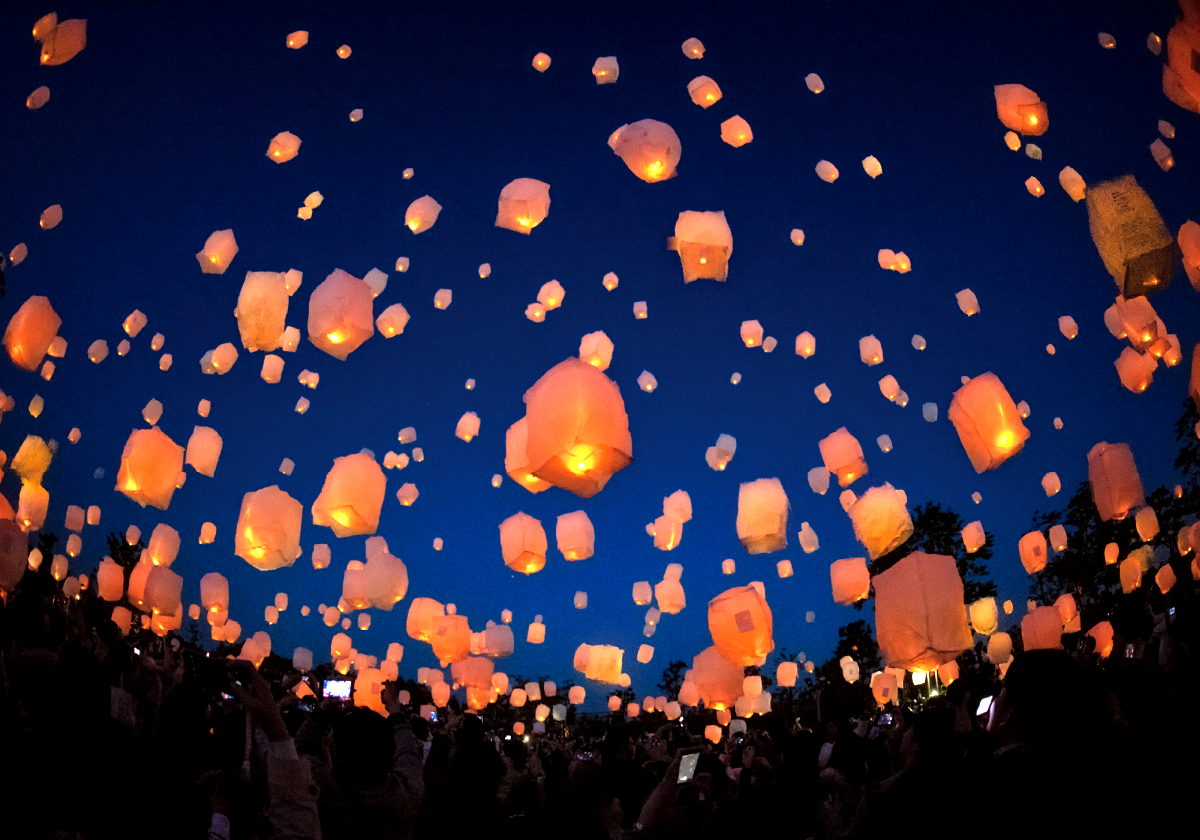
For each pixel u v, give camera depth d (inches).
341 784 109.1
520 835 112.3
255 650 264.2
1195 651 101.3
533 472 98.9
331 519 135.9
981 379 136.8
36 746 84.8
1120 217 89.4
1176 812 89.7
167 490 157.8
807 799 137.9
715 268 144.7
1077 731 83.9
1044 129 147.3
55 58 137.7
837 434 200.5
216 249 162.9
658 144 133.1
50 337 151.8
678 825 118.9
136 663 157.6
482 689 224.4
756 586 180.1
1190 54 79.3
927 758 94.4
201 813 98.4
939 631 128.1
